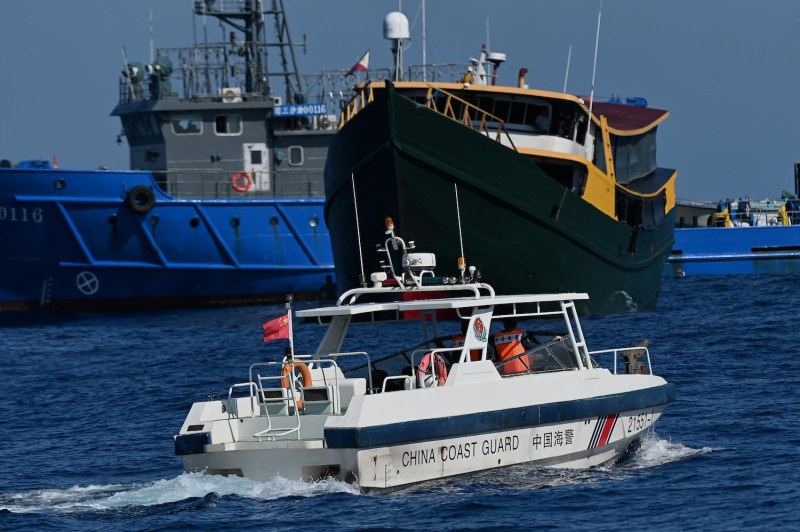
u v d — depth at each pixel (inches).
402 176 3558.1
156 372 3400.6
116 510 1718.8
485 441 1782.7
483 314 1825.8
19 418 2778.1
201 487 1749.5
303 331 4288.9
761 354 3213.6
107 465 2181.3
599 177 4082.2
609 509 1673.2
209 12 5964.6
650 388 2011.6
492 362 1844.2
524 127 4052.7
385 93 3501.5
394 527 1577.3
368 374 1909.4
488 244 3727.9
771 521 1606.8
